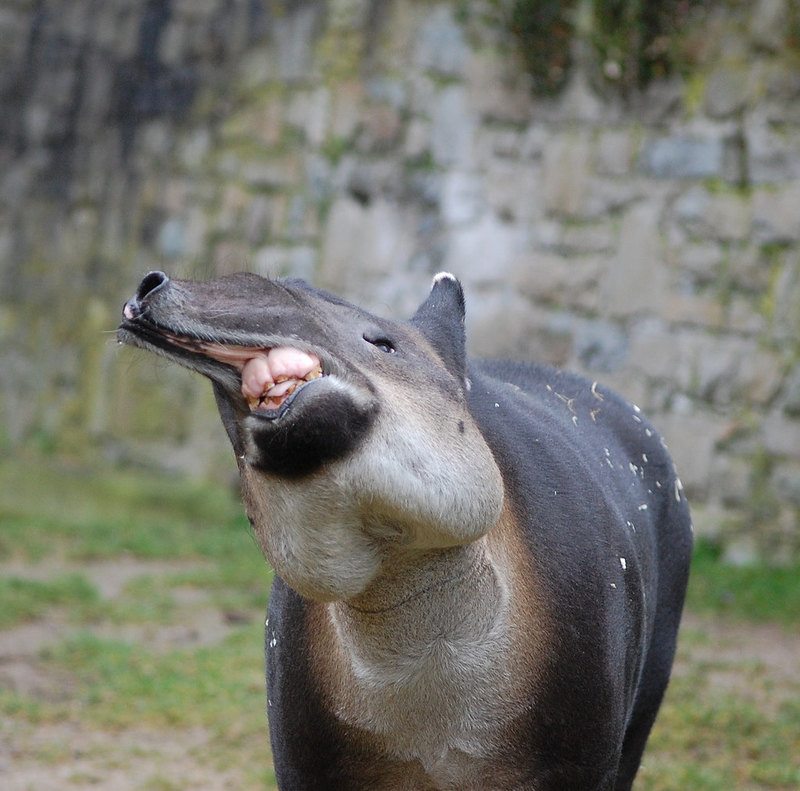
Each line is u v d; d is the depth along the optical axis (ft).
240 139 112.06
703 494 86.84
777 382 84.53
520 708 25.03
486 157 96.99
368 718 24.86
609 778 27.20
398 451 21.18
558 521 26.61
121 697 56.29
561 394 35.37
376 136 103.09
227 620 72.33
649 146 89.51
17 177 125.70
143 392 115.14
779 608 74.38
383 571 23.18
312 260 106.32
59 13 123.85
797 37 83.87
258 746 50.31
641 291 89.30
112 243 119.75
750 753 49.75
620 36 89.20
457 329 26.25
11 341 125.70
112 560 90.48
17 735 51.62
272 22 110.73
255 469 21.25
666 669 36.42
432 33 100.32
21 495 111.24
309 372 21.04
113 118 120.57
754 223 85.51
